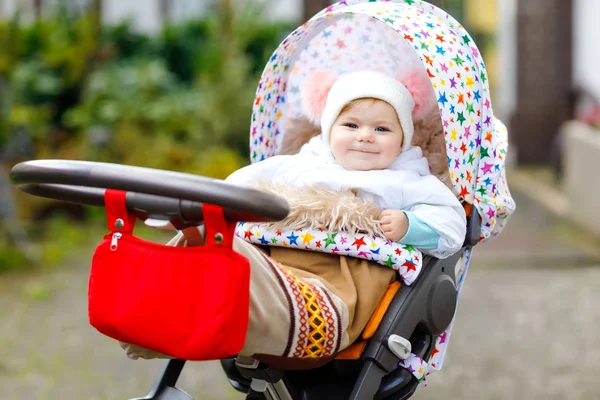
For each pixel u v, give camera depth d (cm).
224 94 1388
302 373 367
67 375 664
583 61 1759
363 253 349
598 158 1138
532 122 1814
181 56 1569
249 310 285
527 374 652
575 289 909
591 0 1717
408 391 354
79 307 859
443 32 376
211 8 1678
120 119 1345
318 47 428
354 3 404
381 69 425
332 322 314
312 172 377
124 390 633
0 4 1605
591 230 1174
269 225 362
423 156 404
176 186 264
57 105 1445
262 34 1572
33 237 1168
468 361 682
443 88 361
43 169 281
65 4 1609
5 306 863
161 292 274
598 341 731
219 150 1312
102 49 1488
